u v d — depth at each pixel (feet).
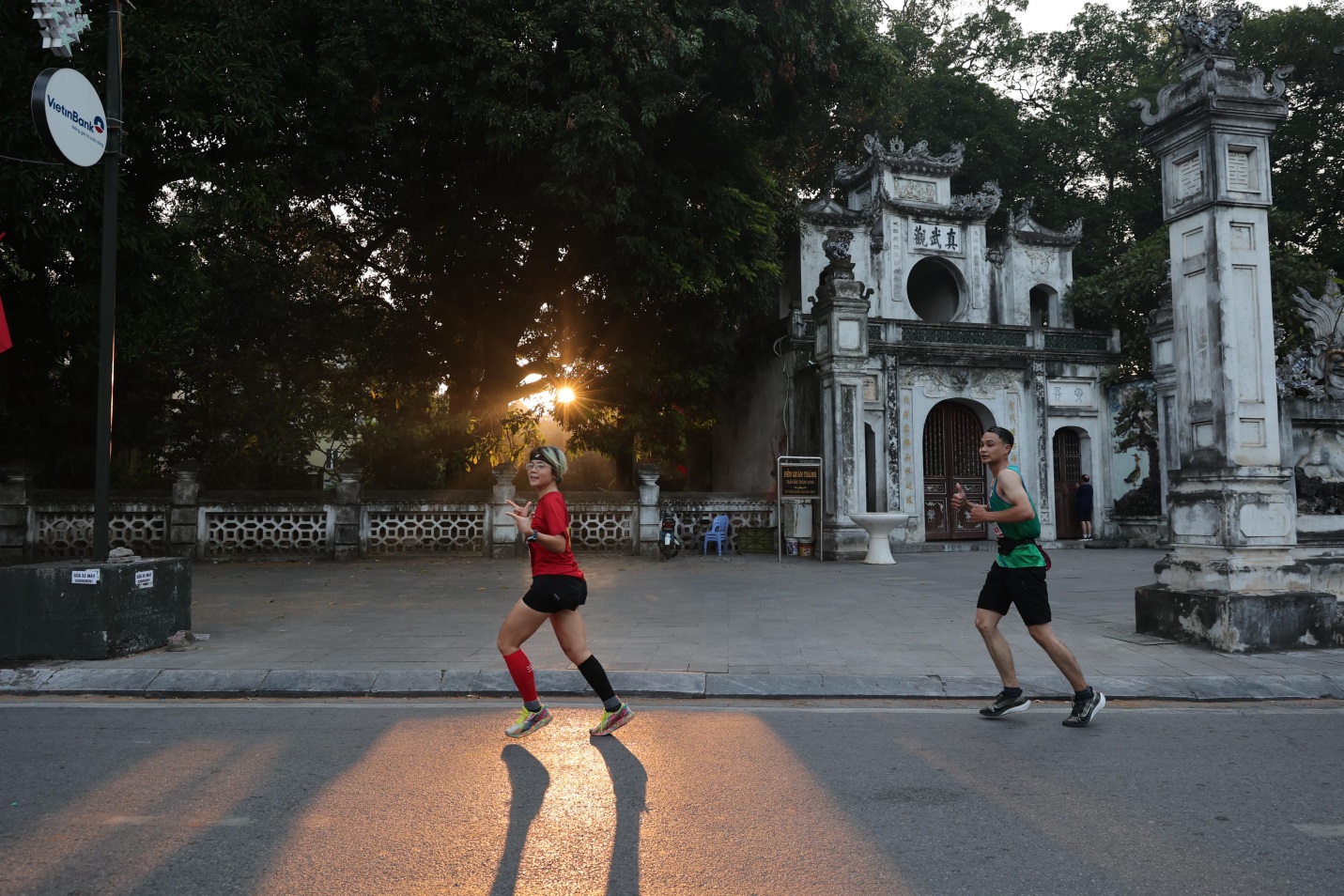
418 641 25.41
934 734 16.60
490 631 27.14
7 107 35.58
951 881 10.02
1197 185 26.76
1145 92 95.25
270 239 65.10
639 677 20.62
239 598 35.47
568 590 15.99
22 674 20.52
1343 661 22.68
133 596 22.97
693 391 62.23
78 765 14.40
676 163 56.90
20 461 50.08
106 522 23.66
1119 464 76.13
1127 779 13.78
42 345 48.96
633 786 13.39
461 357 68.08
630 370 59.31
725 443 79.41
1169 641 25.63
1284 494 25.39
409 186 52.90
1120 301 78.48
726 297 60.95
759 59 49.01
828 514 57.57
